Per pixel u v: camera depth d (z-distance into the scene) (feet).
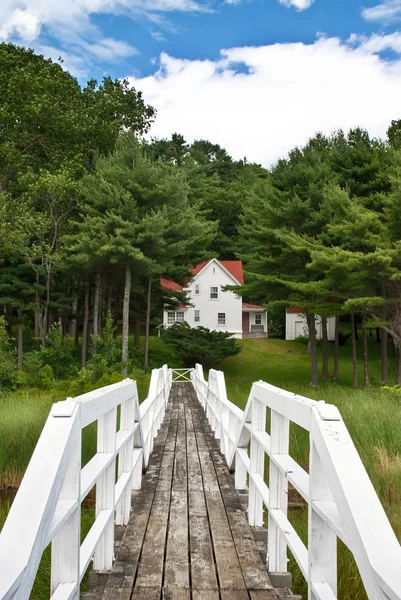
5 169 102.53
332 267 65.36
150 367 101.96
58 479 6.20
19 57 117.80
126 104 137.80
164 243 85.76
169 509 15.53
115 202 85.05
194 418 41.47
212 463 22.75
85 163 111.75
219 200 180.86
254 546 12.42
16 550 4.93
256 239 85.35
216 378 27.86
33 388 62.85
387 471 20.49
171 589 10.12
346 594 11.82
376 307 72.28
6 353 65.31
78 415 7.68
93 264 86.38
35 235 94.32
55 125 109.50
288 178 85.30
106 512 10.85
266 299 91.04
